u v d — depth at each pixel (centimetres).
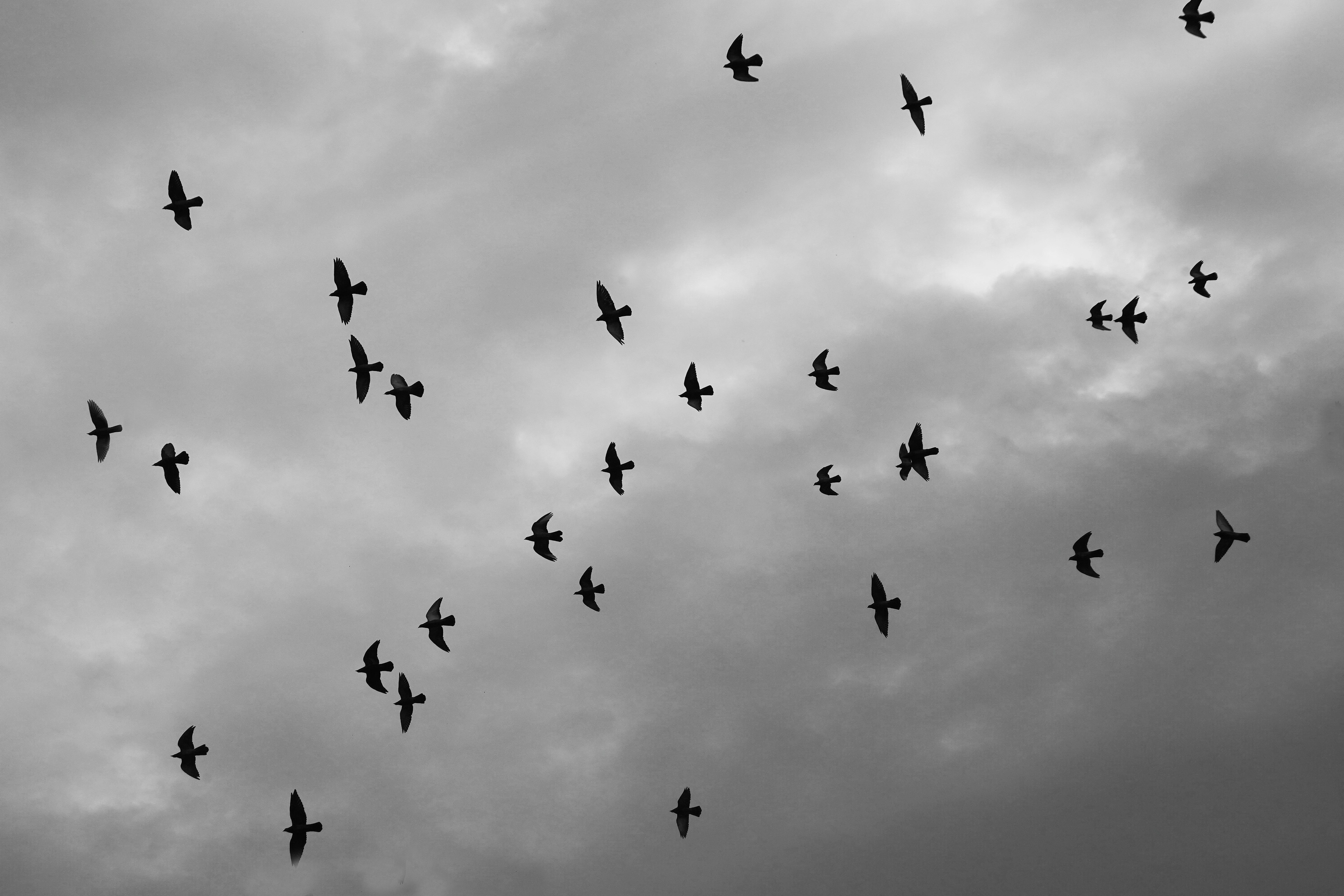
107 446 5647
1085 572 5481
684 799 6022
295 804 5347
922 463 5584
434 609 5475
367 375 5509
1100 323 6172
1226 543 5288
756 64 5391
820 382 5806
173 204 5419
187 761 5481
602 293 5644
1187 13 5378
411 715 5541
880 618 5628
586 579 5772
